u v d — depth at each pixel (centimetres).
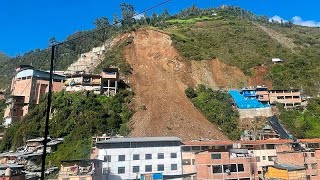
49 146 8150
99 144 6700
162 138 7169
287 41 18262
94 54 14500
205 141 7594
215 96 11350
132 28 15250
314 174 6362
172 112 9981
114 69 10706
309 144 7631
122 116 9512
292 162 6359
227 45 15462
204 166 5681
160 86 11812
